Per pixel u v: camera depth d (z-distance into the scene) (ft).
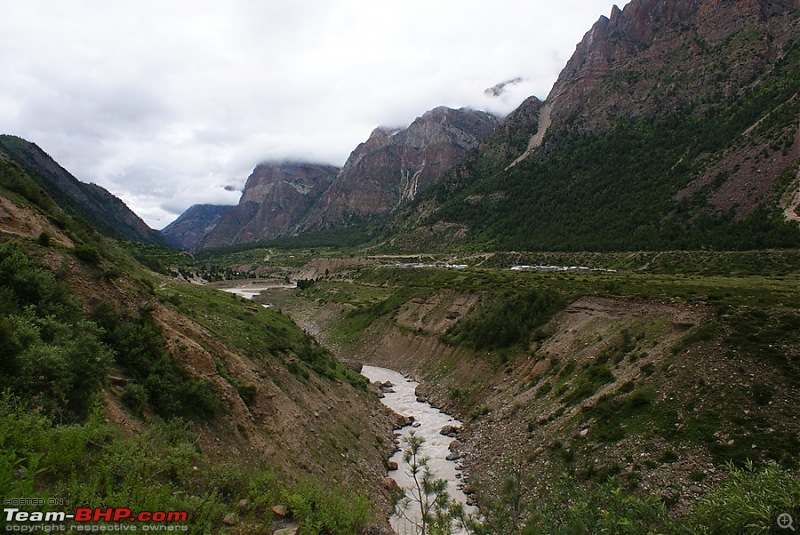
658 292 163.53
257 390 101.81
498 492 100.89
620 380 117.39
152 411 70.18
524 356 175.11
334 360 198.90
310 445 103.91
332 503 55.16
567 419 116.16
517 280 270.87
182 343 89.66
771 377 89.61
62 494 32.17
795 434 77.66
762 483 35.88
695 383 98.22
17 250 73.41
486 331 204.95
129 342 78.02
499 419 144.66
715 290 155.43
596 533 36.70
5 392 41.16
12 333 47.19
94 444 42.80
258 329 160.25
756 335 100.32
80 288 81.35
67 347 55.72
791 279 221.46
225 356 106.42
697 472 79.36
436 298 279.08
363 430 138.51
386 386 210.59
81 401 52.37
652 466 85.56
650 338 129.70
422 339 252.62
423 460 48.85
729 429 84.43
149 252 554.87
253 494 48.91
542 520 41.14
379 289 440.04
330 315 371.15
